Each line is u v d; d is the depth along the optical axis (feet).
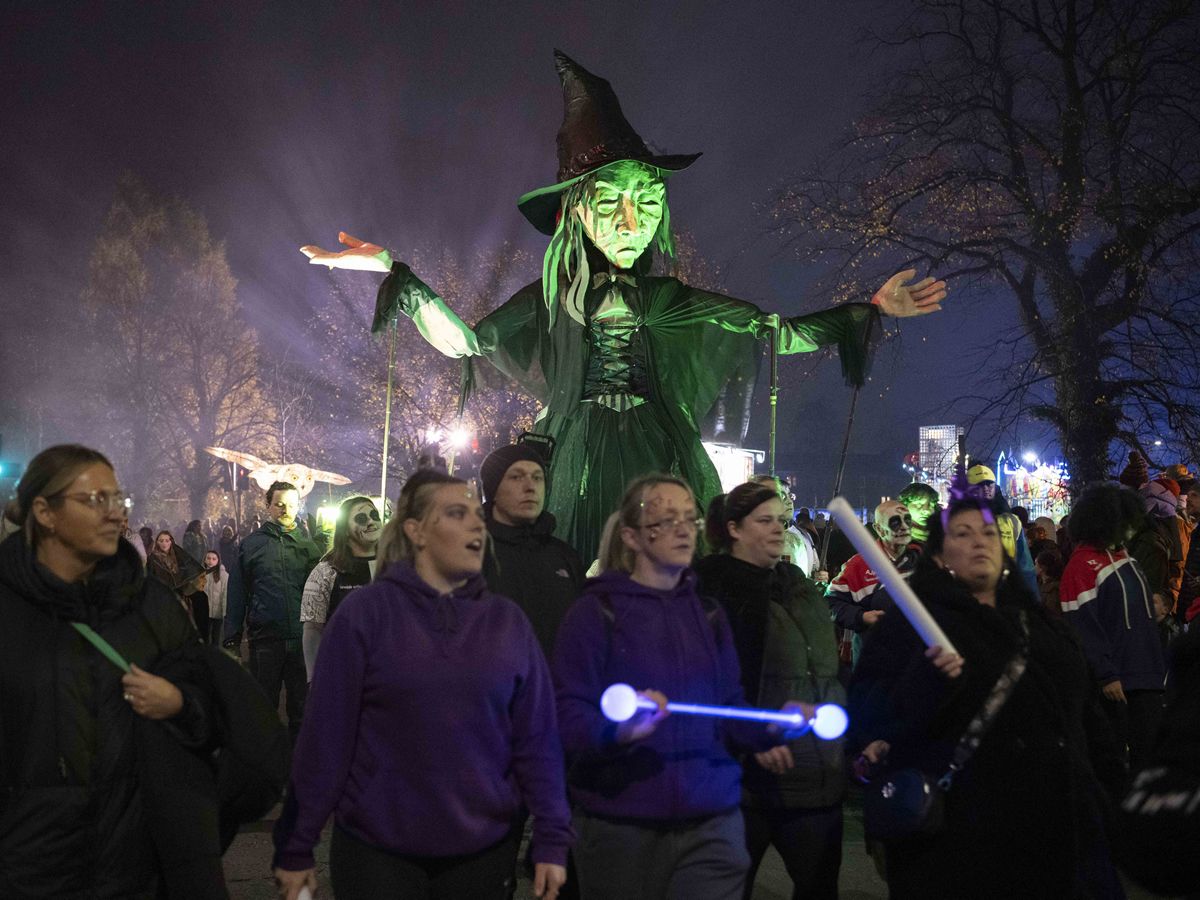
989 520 13.60
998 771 12.86
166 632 12.55
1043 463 86.89
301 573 31.48
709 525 17.57
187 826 12.02
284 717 41.81
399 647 12.54
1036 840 12.72
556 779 12.92
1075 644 13.82
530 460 17.94
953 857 12.84
